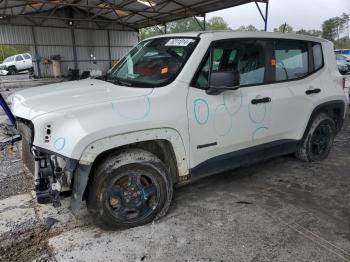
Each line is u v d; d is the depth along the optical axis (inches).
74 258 102.1
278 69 153.1
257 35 145.9
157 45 143.9
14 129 144.6
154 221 122.6
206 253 105.2
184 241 111.2
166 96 116.7
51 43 907.4
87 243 109.7
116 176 110.0
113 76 149.1
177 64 125.9
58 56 915.4
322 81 172.9
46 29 889.5
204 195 145.7
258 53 144.9
